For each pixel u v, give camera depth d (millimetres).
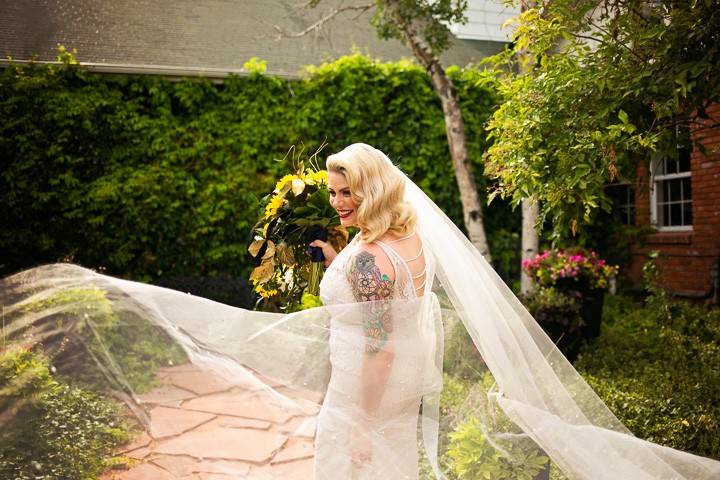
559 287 6184
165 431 1880
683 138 3363
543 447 2188
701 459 2293
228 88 7746
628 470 2172
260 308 3686
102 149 7395
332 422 1983
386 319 1953
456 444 2160
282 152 7914
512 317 2342
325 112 7988
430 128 8367
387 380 1967
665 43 3084
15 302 1969
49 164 7230
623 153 3186
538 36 3346
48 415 1790
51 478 1743
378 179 2070
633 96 3174
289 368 2076
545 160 3314
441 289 2338
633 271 8148
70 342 1903
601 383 3922
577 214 3320
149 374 1939
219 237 7727
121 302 2002
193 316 2055
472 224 7562
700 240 6941
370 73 8125
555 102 3291
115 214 7438
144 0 9594
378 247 2037
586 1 3193
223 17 9773
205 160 7684
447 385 2268
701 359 4398
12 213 7184
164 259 7645
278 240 2744
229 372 2020
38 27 8547
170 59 8578
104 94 7375
